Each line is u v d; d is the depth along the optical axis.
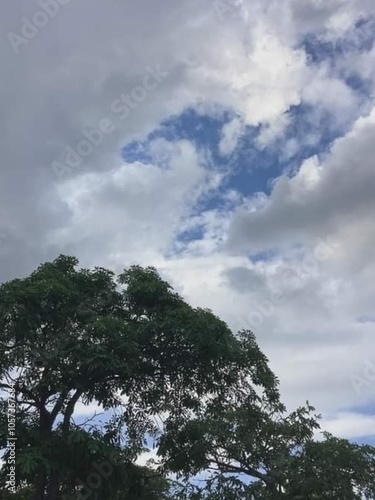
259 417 16.59
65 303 16.45
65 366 15.34
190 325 16.14
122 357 15.67
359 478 15.11
